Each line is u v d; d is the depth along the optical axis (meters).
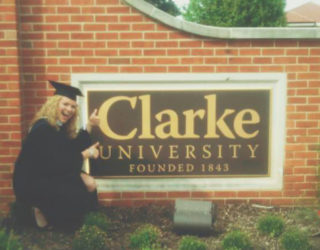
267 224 4.38
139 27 4.86
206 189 5.10
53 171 4.29
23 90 4.86
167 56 4.91
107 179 5.05
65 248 4.04
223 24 12.35
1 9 4.61
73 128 4.48
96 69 4.90
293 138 5.07
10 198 4.83
